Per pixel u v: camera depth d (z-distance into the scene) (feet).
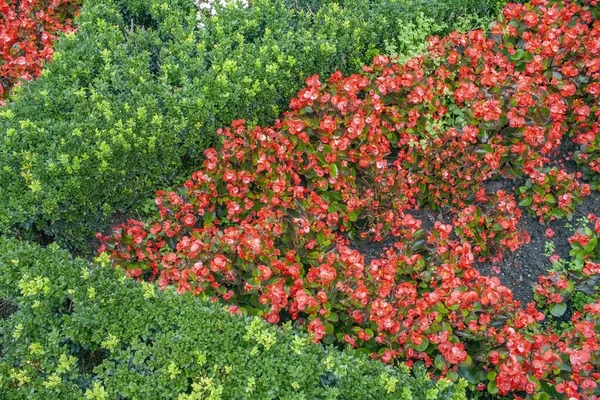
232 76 17.76
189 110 16.78
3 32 19.60
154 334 12.85
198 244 14.64
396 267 15.75
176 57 18.42
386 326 13.84
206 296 14.25
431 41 19.29
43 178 15.06
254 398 11.72
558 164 20.30
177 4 19.89
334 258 15.05
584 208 19.25
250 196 17.22
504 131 18.56
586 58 19.88
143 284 13.14
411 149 17.76
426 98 18.12
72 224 15.84
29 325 12.50
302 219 15.60
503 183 19.54
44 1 20.53
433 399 11.98
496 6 22.48
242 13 19.51
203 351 12.26
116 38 18.49
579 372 13.46
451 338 14.08
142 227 16.55
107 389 11.80
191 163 18.28
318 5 21.18
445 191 18.37
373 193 17.43
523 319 14.33
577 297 16.92
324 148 17.17
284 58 18.31
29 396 11.57
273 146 17.20
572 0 21.57
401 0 20.21
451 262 15.74
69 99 16.48
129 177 16.62
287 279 15.29
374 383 12.10
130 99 16.88
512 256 18.10
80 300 12.84
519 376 13.39
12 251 13.58
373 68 19.25
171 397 11.88
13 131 15.39
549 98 18.43
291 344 12.53
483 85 19.12
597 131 19.31
